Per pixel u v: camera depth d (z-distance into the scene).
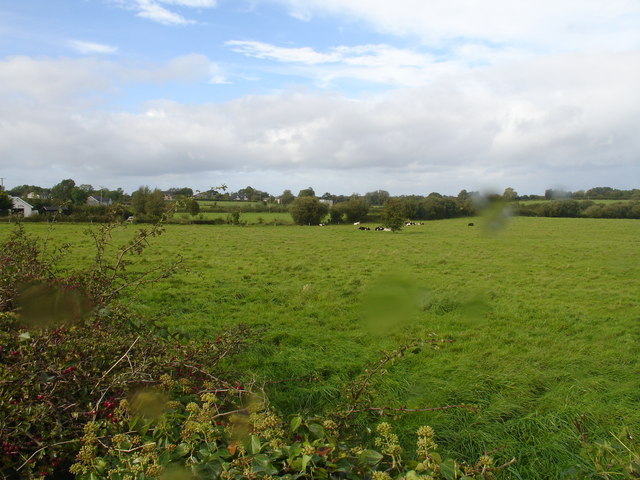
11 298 3.27
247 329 4.18
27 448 2.49
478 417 4.09
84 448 2.30
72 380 2.86
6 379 2.58
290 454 2.29
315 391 4.57
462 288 11.96
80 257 14.07
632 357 6.21
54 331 3.11
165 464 2.23
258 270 14.67
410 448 3.56
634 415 4.12
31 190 56.81
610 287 12.59
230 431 2.59
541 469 3.35
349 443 3.01
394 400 4.43
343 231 39.44
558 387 4.93
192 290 10.55
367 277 13.52
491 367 5.64
